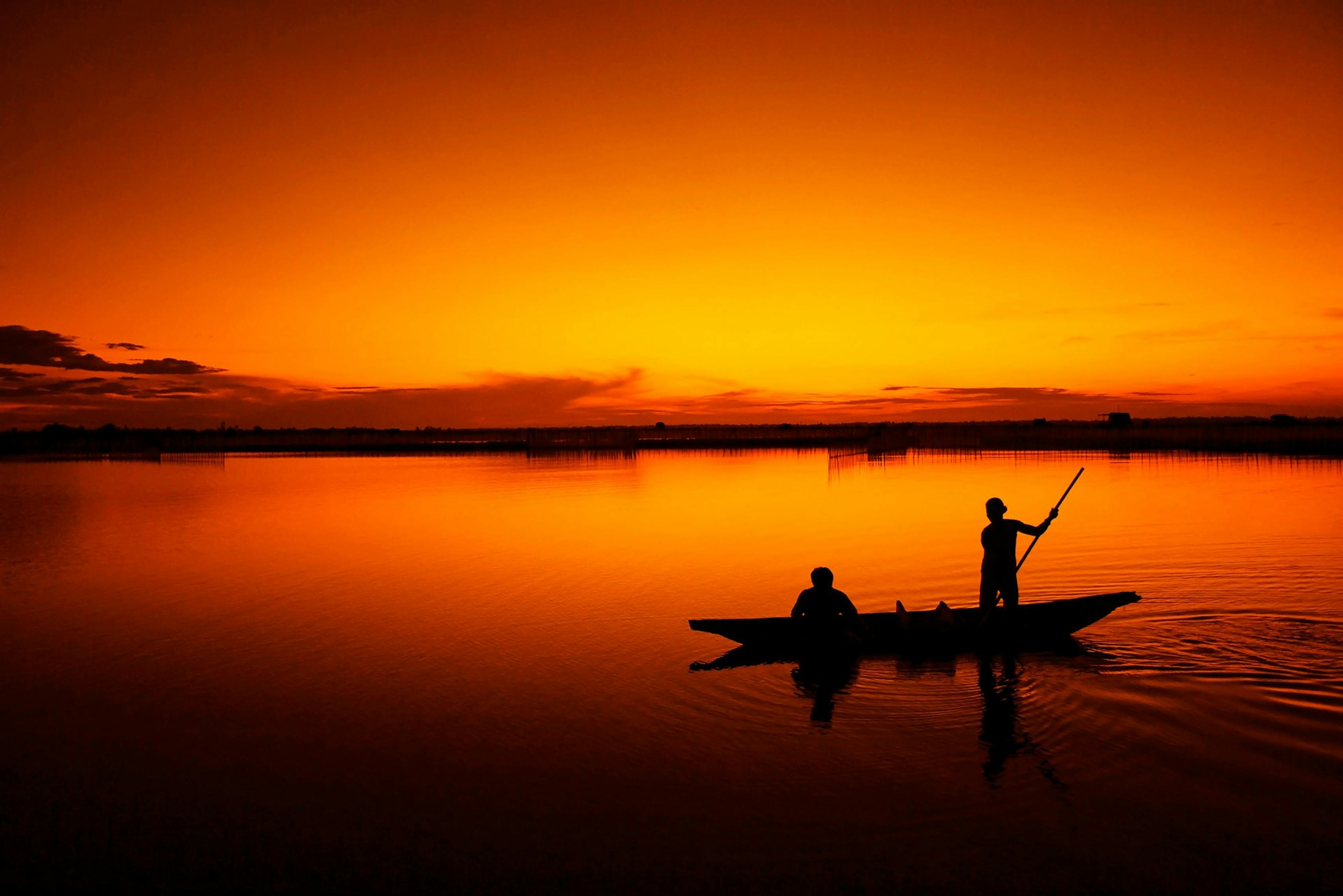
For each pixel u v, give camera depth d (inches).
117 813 201.5
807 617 324.8
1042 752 223.6
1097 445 2174.0
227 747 238.7
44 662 322.7
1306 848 174.9
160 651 336.2
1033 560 487.5
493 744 237.9
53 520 802.2
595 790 207.9
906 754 225.1
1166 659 295.9
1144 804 194.4
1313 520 637.9
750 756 226.2
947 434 2337.6
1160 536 563.5
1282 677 275.7
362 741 241.8
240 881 171.6
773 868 171.9
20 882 172.1
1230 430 2021.4
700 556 533.6
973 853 175.9
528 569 501.7
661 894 163.8
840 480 1144.8
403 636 356.5
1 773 224.2
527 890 166.2
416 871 174.1
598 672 302.0
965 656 313.0
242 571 513.7
